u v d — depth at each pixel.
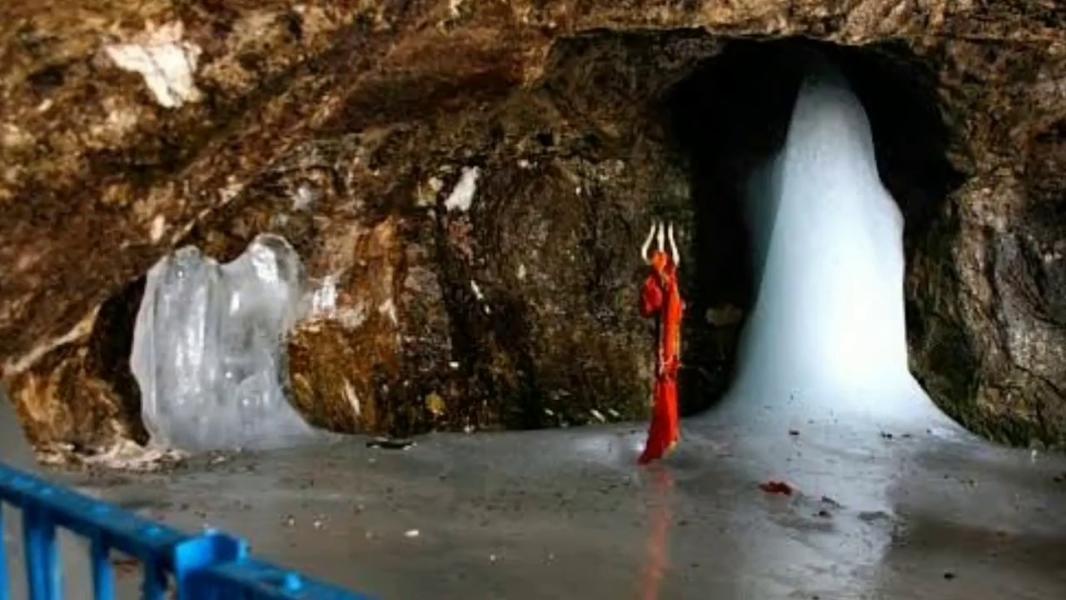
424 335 8.10
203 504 5.69
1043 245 7.84
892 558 5.32
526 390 8.23
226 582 1.80
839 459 6.97
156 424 6.84
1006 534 5.77
